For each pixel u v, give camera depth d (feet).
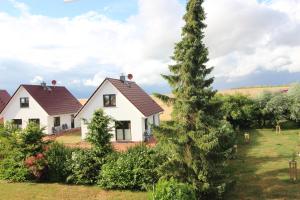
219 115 52.13
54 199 57.00
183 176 49.55
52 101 160.56
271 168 71.92
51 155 68.49
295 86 146.82
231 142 61.82
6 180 69.72
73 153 67.51
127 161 61.62
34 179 69.10
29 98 151.23
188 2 48.98
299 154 83.46
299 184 60.08
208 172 48.21
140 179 59.52
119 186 60.54
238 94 151.94
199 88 49.96
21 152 68.64
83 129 126.41
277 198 53.36
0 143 74.08
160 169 49.88
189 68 48.62
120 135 123.03
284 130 136.77
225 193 54.19
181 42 49.62
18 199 57.41
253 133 131.34
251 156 85.66
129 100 121.29
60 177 67.26
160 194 43.75
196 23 48.08
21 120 152.25
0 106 186.29
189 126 49.60
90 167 64.28
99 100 124.98
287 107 139.54
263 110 141.79
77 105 179.42
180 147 48.93
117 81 129.49
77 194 59.11
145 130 123.54
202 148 47.09
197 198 48.52
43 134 70.23
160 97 51.47
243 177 65.72
